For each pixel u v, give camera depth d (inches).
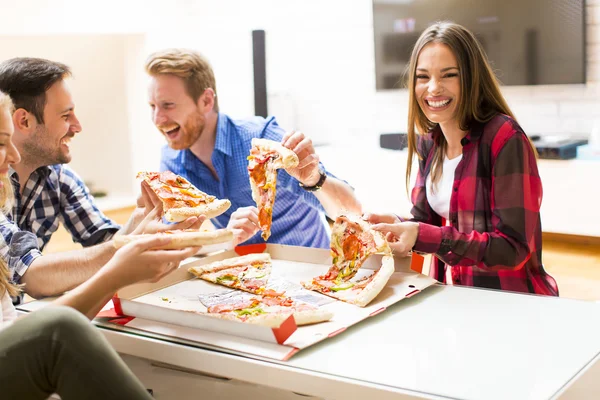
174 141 87.0
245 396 53.2
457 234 63.1
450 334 48.9
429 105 70.5
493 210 66.6
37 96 72.9
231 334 49.4
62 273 62.0
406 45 197.9
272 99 221.8
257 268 64.0
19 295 69.1
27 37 203.0
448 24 70.4
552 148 168.6
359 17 209.5
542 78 179.0
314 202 84.1
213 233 53.3
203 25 232.8
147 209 67.4
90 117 237.3
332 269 62.1
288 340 47.6
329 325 50.4
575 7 170.9
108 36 220.4
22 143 74.2
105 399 38.0
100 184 245.9
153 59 84.4
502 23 181.6
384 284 56.0
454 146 72.4
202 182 90.2
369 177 199.3
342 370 43.3
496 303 55.2
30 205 78.4
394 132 209.6
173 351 48.6
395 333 49.5
